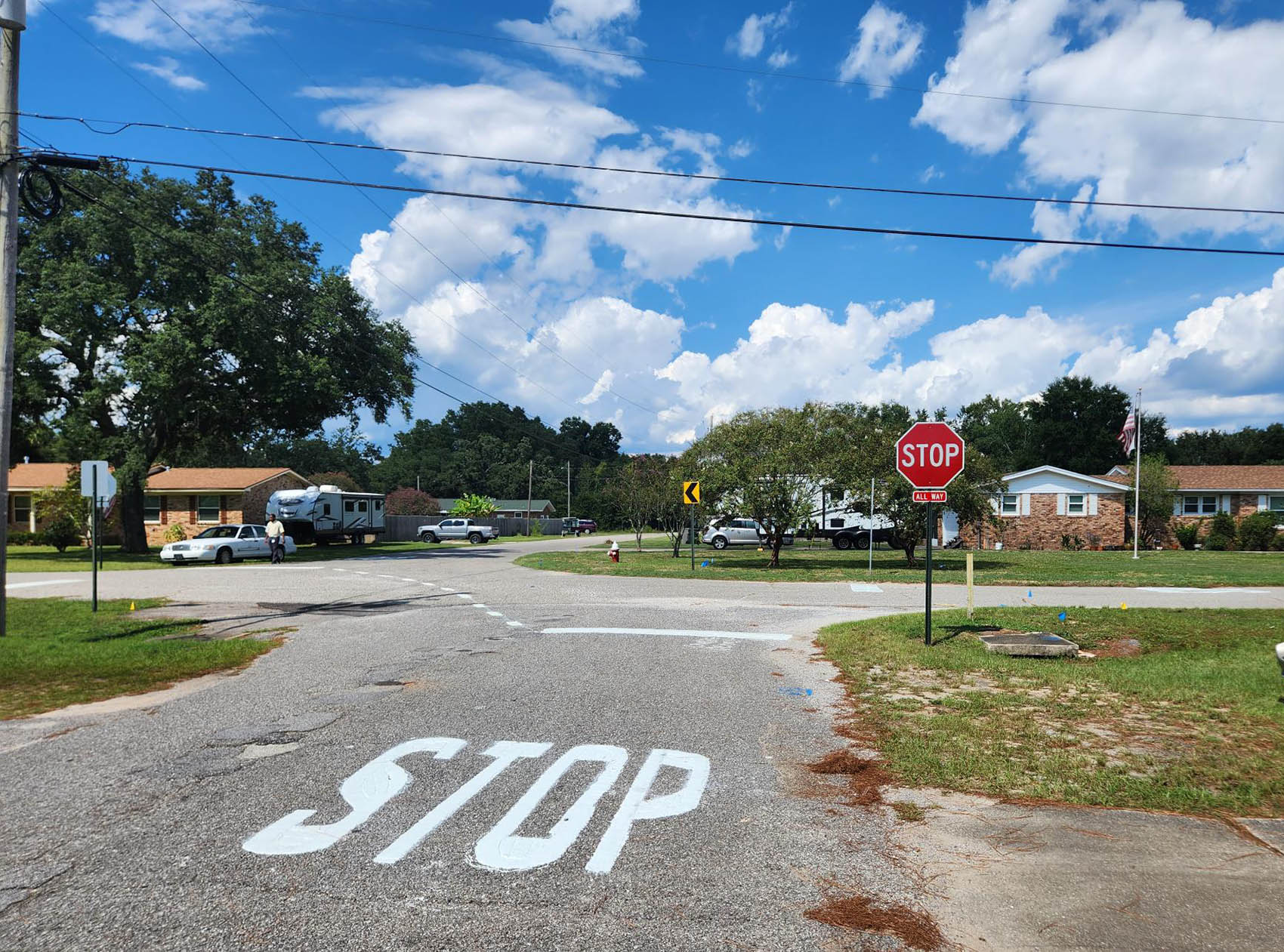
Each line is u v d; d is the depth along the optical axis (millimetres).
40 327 31297
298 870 3943
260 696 7832
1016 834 4434
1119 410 70000
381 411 37875
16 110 11938
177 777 5383
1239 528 41188
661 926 3418
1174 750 5898
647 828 4504
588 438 148875
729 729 6594
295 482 50656
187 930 3367
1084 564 28406
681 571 24547
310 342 33875
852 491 25422
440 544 52375
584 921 3455
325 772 5453
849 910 3562
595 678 8594
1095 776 5340
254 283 31000
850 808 4844
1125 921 3461
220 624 13148
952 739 6215
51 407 33125
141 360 28969
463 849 4211
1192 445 80500
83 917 3477
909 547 27016
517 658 9836
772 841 4336
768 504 25609
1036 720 6777
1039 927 3414
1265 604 15086
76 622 13297
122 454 32375
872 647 10266
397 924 3422
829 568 25953
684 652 10281
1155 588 18766
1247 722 6625
